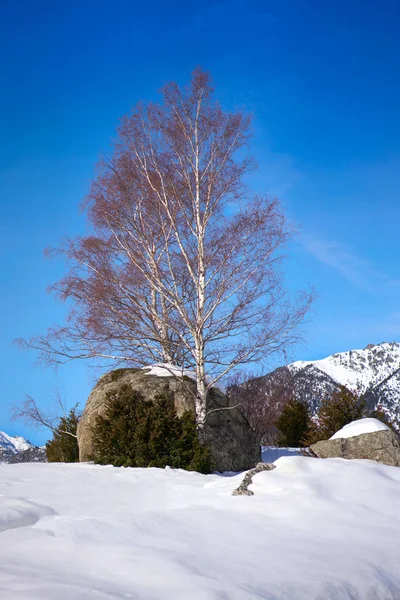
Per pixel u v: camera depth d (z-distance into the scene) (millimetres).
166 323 14430
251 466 14062
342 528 6422
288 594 4586
